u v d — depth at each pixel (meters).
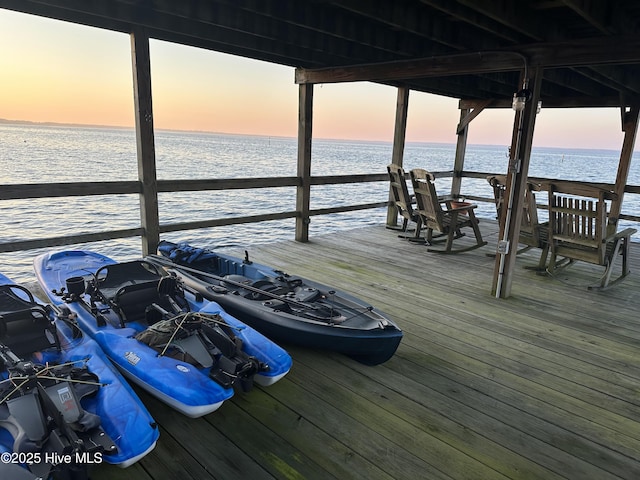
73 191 3.85
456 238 6.39
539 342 3.37
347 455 2.01
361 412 2.36
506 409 2.45
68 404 1.74
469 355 3.10
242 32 4.31
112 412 1.82
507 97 7.75
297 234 6.46
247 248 5.97
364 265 5.34
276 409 2.35
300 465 1.93
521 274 5.20
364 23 4.11
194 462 1.92
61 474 1.50
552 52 3.57
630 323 3.81
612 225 6.48
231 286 3.37
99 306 2.87
